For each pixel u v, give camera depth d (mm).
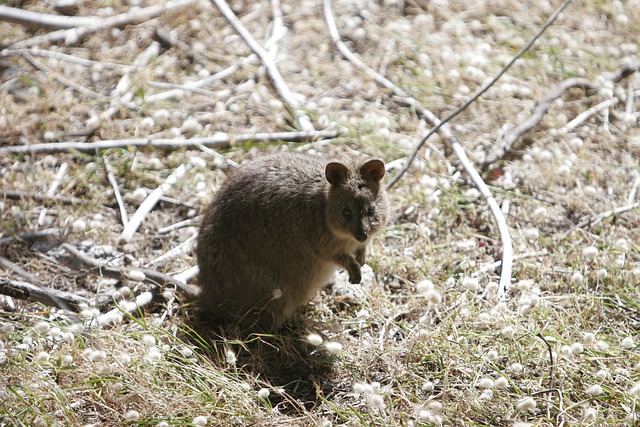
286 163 10820
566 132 14594
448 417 8656
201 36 17531
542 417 8695
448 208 12727
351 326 10539
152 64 16500
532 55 16859
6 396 8734
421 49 16969
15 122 14633
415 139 14391
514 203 13102
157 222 12852
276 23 17797
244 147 14125
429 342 9805
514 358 9570
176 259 11922
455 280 11328
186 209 13164
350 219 10289
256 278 10531
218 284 10656
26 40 17266
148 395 8828
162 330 9734
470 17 18422
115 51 17094
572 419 8664
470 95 15602
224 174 13742
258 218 10438
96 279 11375
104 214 13000
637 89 16203
